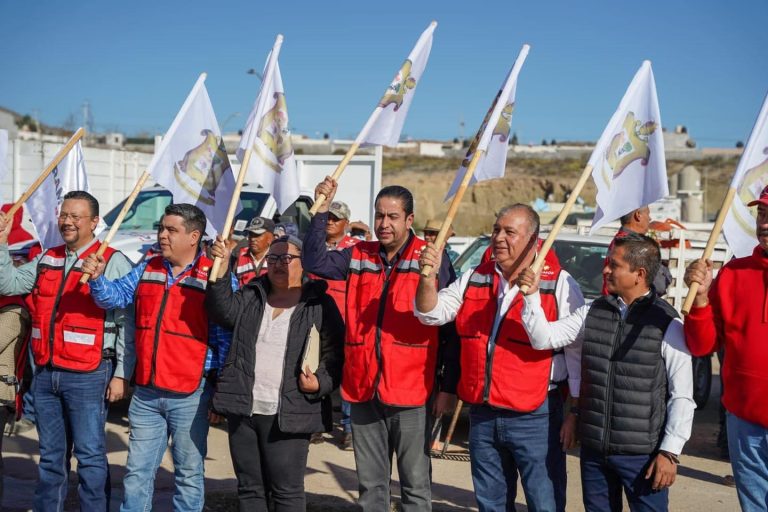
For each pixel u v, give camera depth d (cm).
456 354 487
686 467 775
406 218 493
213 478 695
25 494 645
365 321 489
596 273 830
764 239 421
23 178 1546
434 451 788
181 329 505
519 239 457
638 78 496
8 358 554
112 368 543
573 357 461
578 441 458
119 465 719
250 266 745
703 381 982
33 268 566
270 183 555
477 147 481
